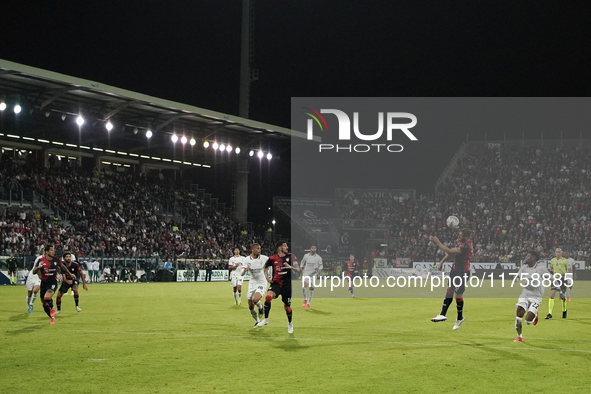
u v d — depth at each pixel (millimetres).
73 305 21359
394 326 14906
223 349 10992
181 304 21953
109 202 47938
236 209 57094
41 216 41750
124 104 38438
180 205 54969
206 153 55531
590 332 13852
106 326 14750
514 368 9227
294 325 15070
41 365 9414
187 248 48594
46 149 48625
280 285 13461
